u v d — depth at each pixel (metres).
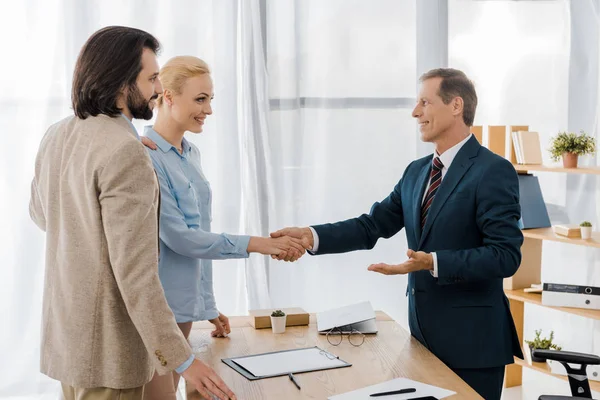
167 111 2.39
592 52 4.27
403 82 4.05
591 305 3.46
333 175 4.03
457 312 2.30
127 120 1.73
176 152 2.42
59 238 1.68
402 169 4.09
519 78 4.27
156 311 1.60
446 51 4.15
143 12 3.73
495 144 3.86
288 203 3.98
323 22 3.96
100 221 1.61
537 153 3.77
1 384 3.70
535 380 4.15
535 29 4.26
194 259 2.38
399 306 4.14
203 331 2.58
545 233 3.64
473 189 2.29
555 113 4.31
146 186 1.62
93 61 1.68
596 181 4.30
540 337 4.39
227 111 3.84
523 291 3.79
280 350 2.32
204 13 3.80
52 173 1.71
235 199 3.89
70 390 1.69
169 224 2.29
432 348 2.32
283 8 3.89
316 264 4.04
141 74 1.72
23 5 3.65
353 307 2.64
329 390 1.93
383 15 4.01
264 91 3.88
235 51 3.83
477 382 2.30
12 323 3.70
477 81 4.23
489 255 2.20
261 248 2.44
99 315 1.63
